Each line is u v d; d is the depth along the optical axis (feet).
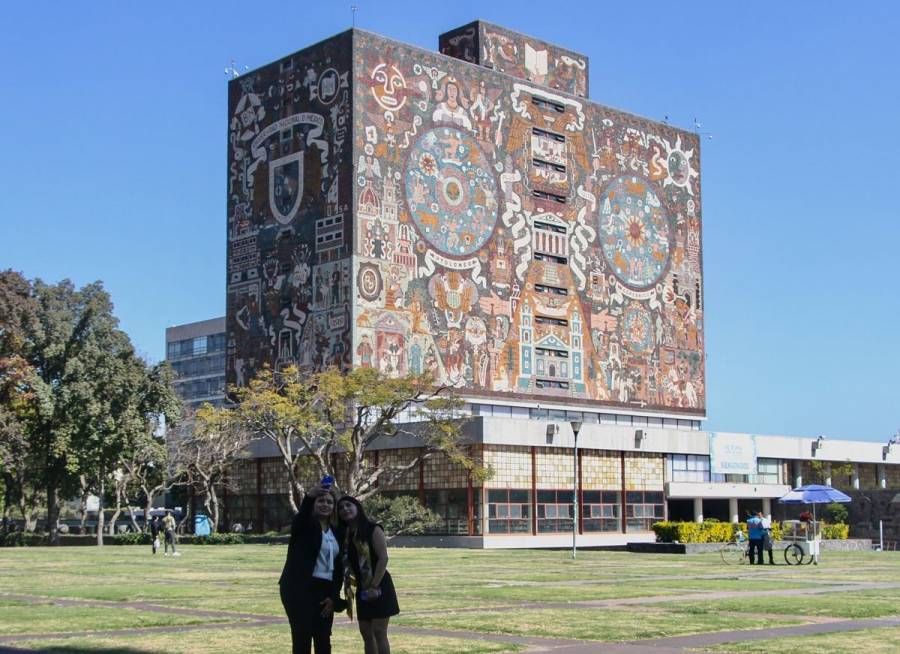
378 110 335.26
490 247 355.15
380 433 287.69
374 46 337.31
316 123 342.23
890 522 331.36
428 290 339.16
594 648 76.79
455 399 284.82
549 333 368.07
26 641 79.00
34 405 320.29
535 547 306.76
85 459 319.27
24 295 321.73
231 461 339.98
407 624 91.15
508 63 378.12
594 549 304.50
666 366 403.54
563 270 375.04
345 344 325.21
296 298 342.85
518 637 82.99
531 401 358.84
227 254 367.25
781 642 80.33
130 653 72.59
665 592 127.75
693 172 423.64
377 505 288.71
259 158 359.66
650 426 395.96
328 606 59.47
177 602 111.45
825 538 293.23
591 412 377.71
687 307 413.59
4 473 344.28
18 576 155.33
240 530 344.69
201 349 634.02
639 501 339.36
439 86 349.41
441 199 345.31
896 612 103.60
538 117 374.63
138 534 330.34
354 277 324.60
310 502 60.49
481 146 357.20
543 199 372.58
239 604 108.06
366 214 328.90
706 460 363.56
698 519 356.38
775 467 390.83
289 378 292.20
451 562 202.08
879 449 422.41
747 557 224.12
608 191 392.68
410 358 332.60
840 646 78.13
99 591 124.47
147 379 334.44
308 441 293.23
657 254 406.00
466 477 298.15
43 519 568.82
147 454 328.49
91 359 324.60
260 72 361.30
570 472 319.27
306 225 342.03
